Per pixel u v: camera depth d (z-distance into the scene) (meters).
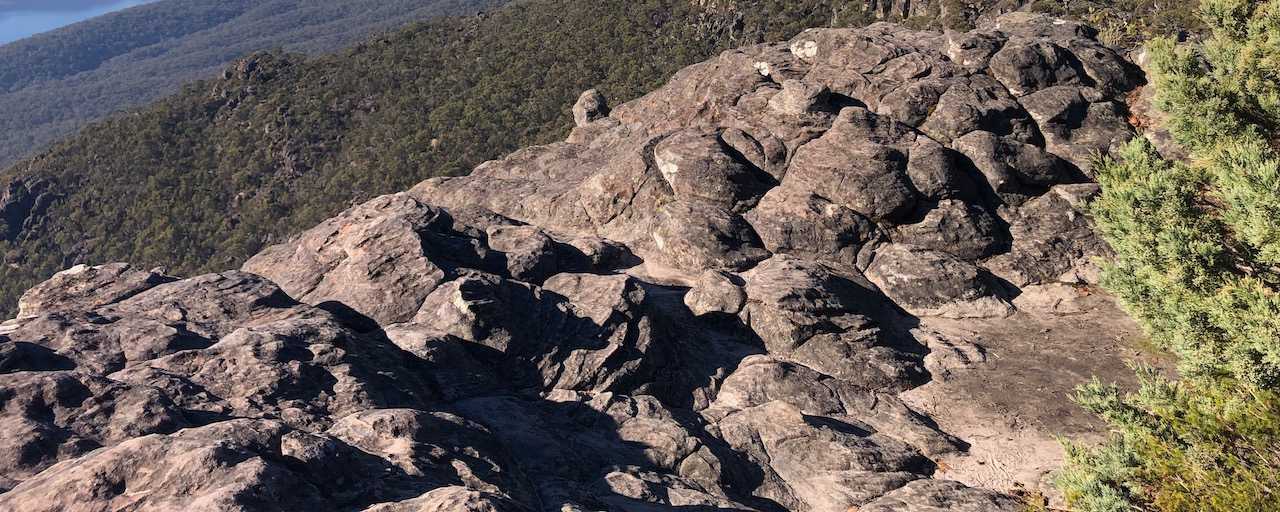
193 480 7.32
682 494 10.70
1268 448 8.38
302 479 7.59
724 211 19.09
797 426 12.65
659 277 18.20
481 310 13.79
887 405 13.74
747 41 154.12
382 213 17.94
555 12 188.25
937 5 124.56
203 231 168.00
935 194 18.48
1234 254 10.69
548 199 22.41
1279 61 12.23
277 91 192.38
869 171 18.52
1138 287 11.67
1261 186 9.07
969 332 16.08
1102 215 12.31
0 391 9.80
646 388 13.80
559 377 13.62
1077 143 19.97
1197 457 8.55
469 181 25.11
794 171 19.72
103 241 174.12
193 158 185.88
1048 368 14.60
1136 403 9.70
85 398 10.02
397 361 12.65
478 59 179.62
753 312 15.75
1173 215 10.91
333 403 11.04
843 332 15.36
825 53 23.47
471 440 9.86
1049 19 25.67
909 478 11.70
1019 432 12.87
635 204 20.64
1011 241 18.31
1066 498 9.27
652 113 27.47
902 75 21.50
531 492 9.56
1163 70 13.33
